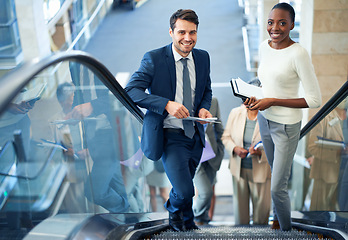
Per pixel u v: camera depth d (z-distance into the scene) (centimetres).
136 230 310
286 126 329
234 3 1454
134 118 425
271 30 309
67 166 243
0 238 178
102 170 308
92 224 251
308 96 313
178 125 334
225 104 940
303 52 306
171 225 367
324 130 423
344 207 364
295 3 666
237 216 524
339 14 607
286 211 353
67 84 247
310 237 325
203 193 513
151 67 319
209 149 484
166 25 1312
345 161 367
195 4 1466
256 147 470
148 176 509
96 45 1208
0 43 511
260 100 316
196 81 331
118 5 1432
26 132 207
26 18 538
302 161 505
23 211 195
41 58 176
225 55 1145
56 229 214
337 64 627
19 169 199
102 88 313
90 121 287
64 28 703
